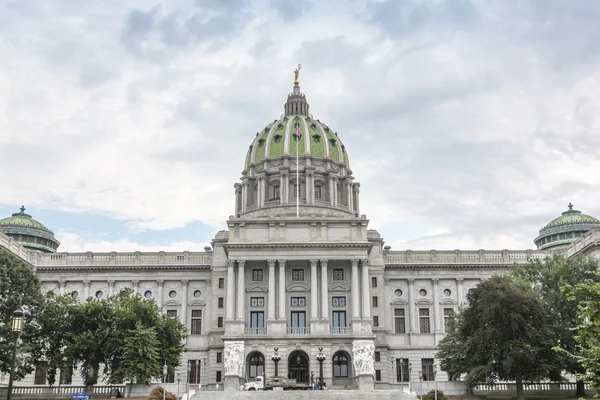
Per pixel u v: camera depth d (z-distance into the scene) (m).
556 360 72.44
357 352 100.00
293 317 107.25
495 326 73.69
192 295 119.19
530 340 72.31
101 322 81.56
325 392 73.00
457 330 86.69
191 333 117.00
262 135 151.25
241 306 104.56
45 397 77.12
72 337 80.38
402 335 115.44
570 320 76.62
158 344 83.06
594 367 40.81
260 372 103.38
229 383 97.88
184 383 107.25
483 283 77.31
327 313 104.31
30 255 118.31
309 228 109.06
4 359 75.19
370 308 106.31
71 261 119.62
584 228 134.88
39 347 80.44
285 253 107.00
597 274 43.22
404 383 107.56
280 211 136.25
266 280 108.69
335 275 109.38
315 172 142.25
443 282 119.06
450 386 84.75
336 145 149.75
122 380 79.31
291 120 150.50
